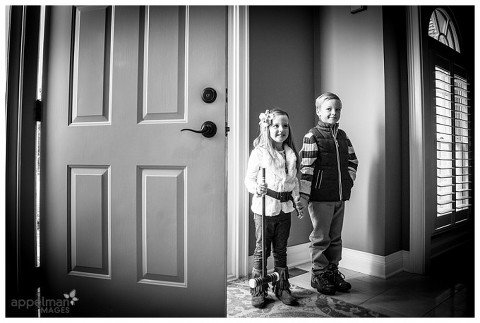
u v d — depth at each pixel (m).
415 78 2.22
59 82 1.47
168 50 1.38
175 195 1.35
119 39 1.42
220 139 1.31
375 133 2.16
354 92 2.28
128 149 1.39
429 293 1.84
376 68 2.16
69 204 1.45
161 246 1.36
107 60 1.44
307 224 2.42
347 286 1.88
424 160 2.17
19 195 1.44
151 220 1.37
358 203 2.24
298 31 2.43
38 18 1.51
